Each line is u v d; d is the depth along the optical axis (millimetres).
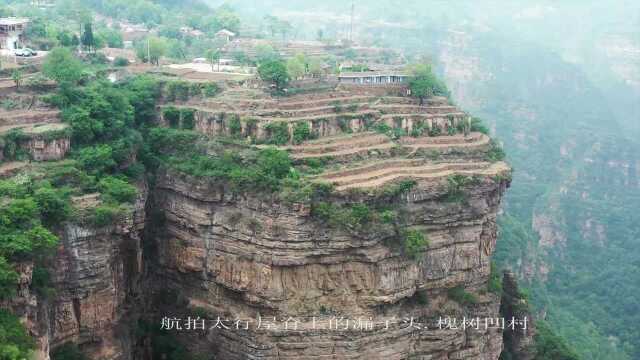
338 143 103312
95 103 96750
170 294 102688
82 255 81125
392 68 144125
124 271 91438
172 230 102375
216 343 96125
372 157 102875
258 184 93000
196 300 99750
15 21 133250
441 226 99625
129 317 92625
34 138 87062
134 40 186250
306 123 103125
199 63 154125
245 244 93750
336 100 113062
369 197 93312
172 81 114938
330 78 125000
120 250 87938
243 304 95062
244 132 102625
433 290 99812
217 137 103812
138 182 96062
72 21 191750
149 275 103875
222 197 96125
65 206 79375
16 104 96312
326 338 91562
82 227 80625
